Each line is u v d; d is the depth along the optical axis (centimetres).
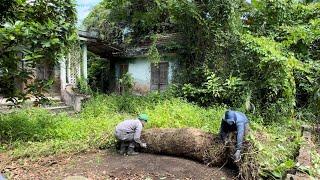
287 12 1257
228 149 638
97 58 2077
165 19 1559
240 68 1191
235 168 643
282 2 1218
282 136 807
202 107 1188
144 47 1655
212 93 1209
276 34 1225
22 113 952
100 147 780
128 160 689
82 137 818
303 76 1153
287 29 1169
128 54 1714
